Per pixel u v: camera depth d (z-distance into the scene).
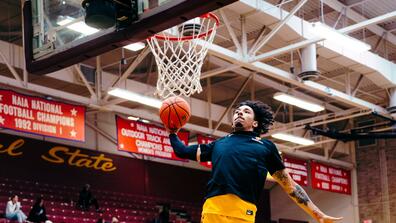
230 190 4.07
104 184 26.30
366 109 22.45
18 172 23.64
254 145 4.24
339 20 22.00
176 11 8.05
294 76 18.80
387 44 24.47
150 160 28.55
